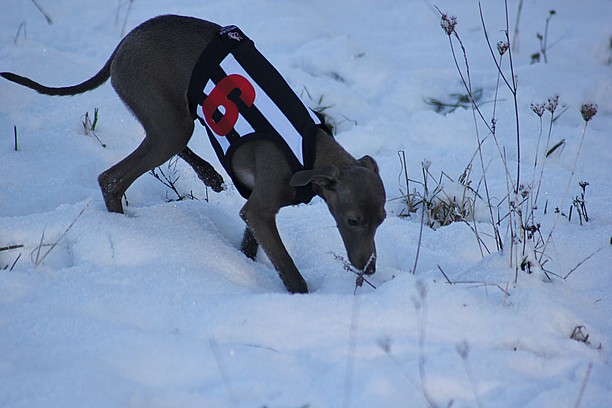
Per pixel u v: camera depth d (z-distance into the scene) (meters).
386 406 7.24
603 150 14.55
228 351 7.88
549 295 9.55
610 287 10.34
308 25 18.09
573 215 12.52
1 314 8.22
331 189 9.94
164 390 7.29
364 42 18.20
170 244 10.01
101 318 8.41
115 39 17.34
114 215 10.41
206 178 11.95
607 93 16.44
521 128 15.23
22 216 10.39
